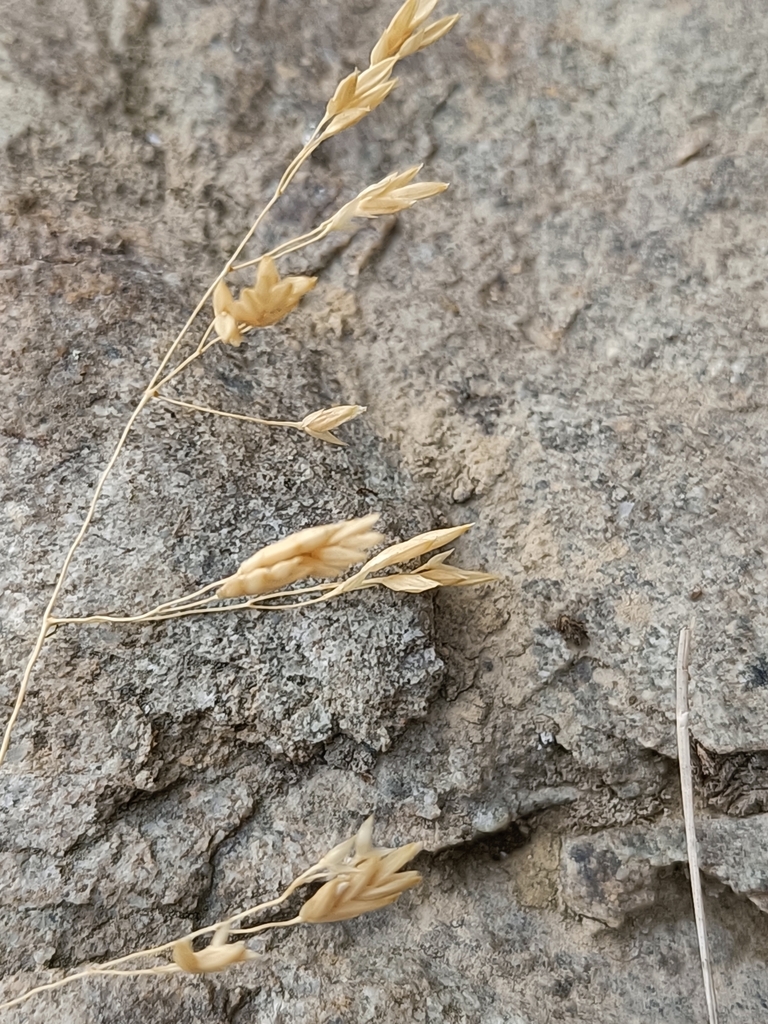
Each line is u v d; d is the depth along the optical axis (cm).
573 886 5
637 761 5
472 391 5
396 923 5
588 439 5
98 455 5
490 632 5
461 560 5
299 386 5
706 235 5
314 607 5
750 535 5
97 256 5
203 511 5
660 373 5
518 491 5
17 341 5
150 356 5
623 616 5
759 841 5
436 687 5
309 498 5
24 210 5
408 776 5
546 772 5
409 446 5
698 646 5
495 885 5
